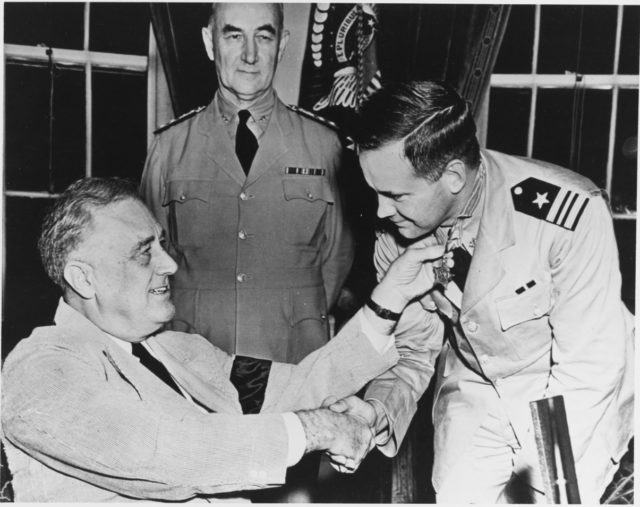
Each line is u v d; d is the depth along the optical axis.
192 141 2.90
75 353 1.80
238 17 2.83
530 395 2.28
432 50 3.01
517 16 3.03
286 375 2.23
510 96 3.07
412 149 1.88
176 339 2.20
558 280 2.11
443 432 2.46
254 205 2.81
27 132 2.97
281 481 1.74
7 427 1.75
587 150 3.09
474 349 2.27
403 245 2.40
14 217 2.97
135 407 1.72
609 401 2.08
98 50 2.99
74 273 1.92
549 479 1.48
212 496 1.97
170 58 2.96
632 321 2.37
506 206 2.14
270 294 2.78
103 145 3.01
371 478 2.90
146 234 1.98
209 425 1.74
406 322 2.43
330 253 2.89
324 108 2.97
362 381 2.22
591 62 3.05
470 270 2.17
